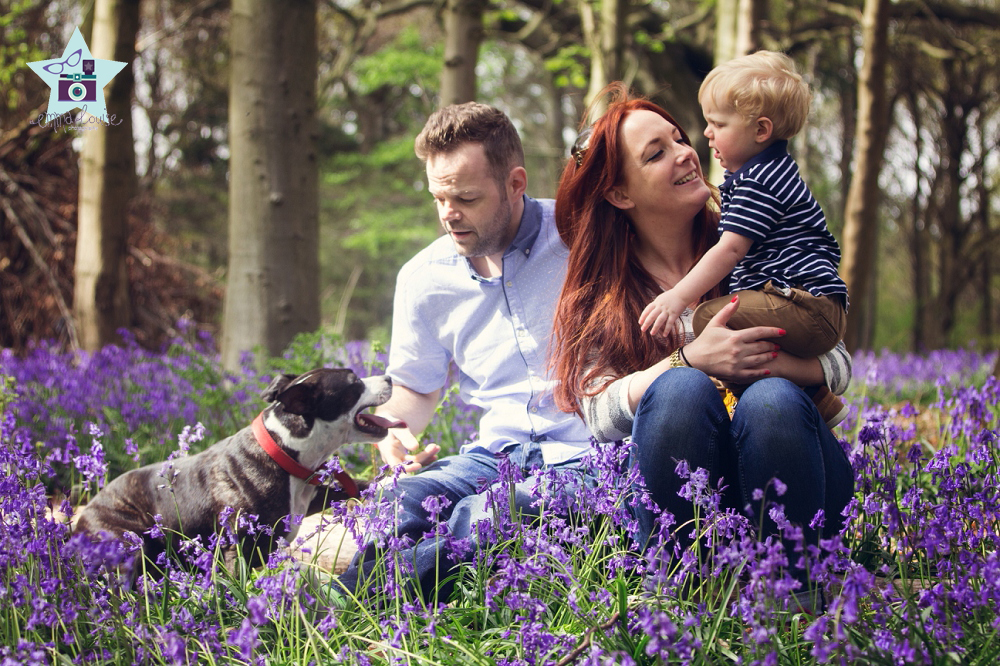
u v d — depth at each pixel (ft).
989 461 11.53
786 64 10.36
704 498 8.76
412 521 10.58
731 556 7.86
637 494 9.63
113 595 8.80
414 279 12.28
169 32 55.42
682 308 9.96
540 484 9.96
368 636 9.06
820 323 9.60
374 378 12.17
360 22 54.75
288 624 9.05
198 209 72.49
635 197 10.90
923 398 29.60
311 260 25.26
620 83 11.70
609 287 11.03
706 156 59.11
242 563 9.72
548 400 11.64
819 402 10.09
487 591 8.63
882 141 31.50
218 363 22.24
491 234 11.33
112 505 11.61
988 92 70.08
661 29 56.54
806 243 10.00
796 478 9.11
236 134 24.59
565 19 54.60
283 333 24.54
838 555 8.79
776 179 10.06
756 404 9.19
